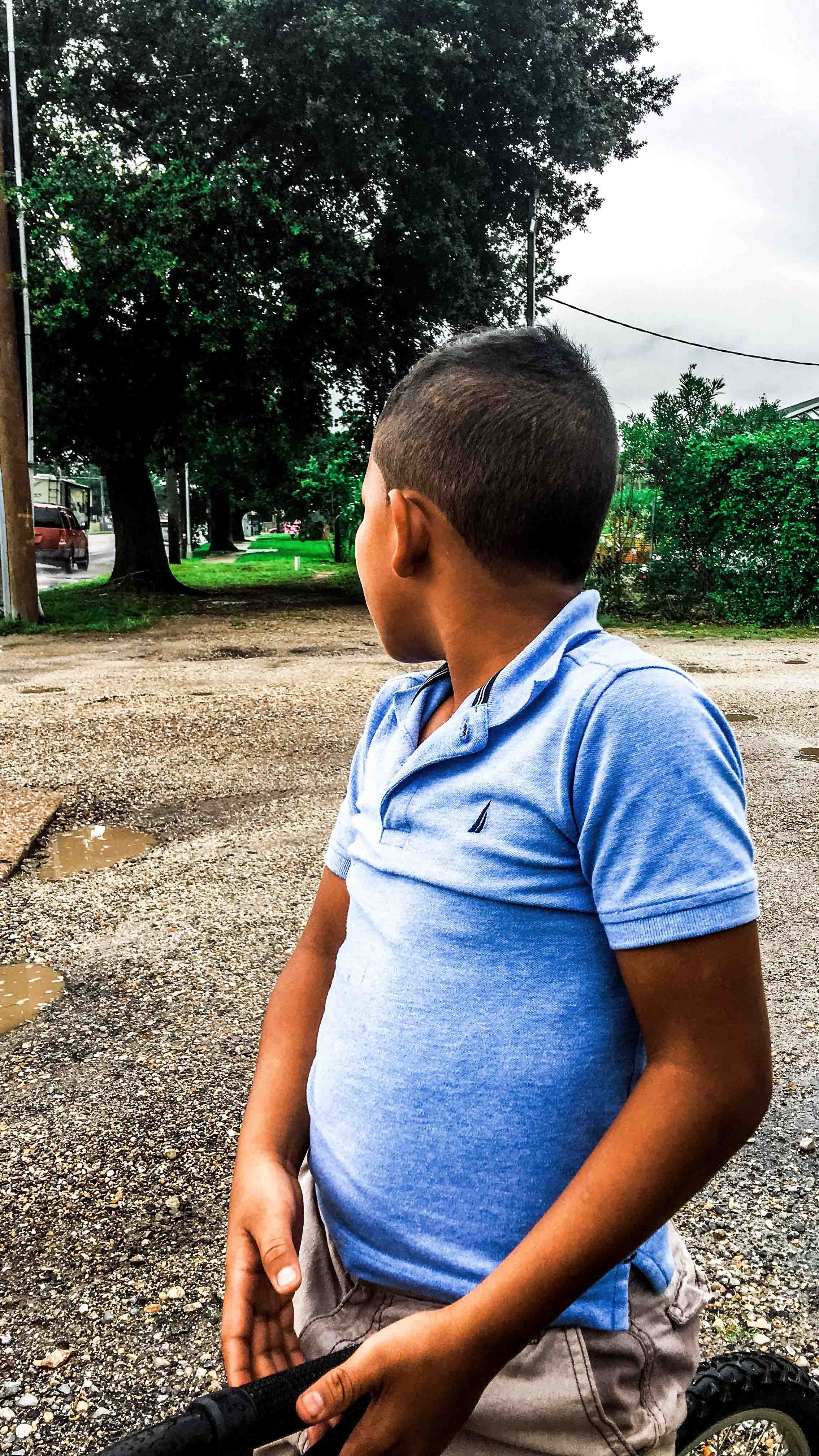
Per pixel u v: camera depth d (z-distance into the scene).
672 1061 0.78
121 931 3.99
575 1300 0.76
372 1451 0.74
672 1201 0.77
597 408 0.90
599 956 0.83
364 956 0.92
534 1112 0.83
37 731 7.25
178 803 5.69
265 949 3.82
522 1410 0.85
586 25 16.59
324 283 14.61
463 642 0.92
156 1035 3.19
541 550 0.89
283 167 15.28
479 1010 0.84
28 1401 1.89
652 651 12.10
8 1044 3.14
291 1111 1.04
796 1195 2.50
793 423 15.38
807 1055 3.11
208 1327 2.06
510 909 0.84
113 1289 2.16
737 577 15.24
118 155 14.45
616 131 18.25
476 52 14.66
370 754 1.11
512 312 19.25
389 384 17.77
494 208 17.20
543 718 0.84
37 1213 2.38
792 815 5.60
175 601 17.61
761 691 9.15
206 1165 2.56
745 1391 1.33
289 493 29.64
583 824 0.81
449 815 0.88
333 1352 0.81
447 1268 0.85
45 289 13.74
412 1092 0.86
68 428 17.36
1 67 14.51
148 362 16.73
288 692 8.78
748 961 0.78
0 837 4.98
